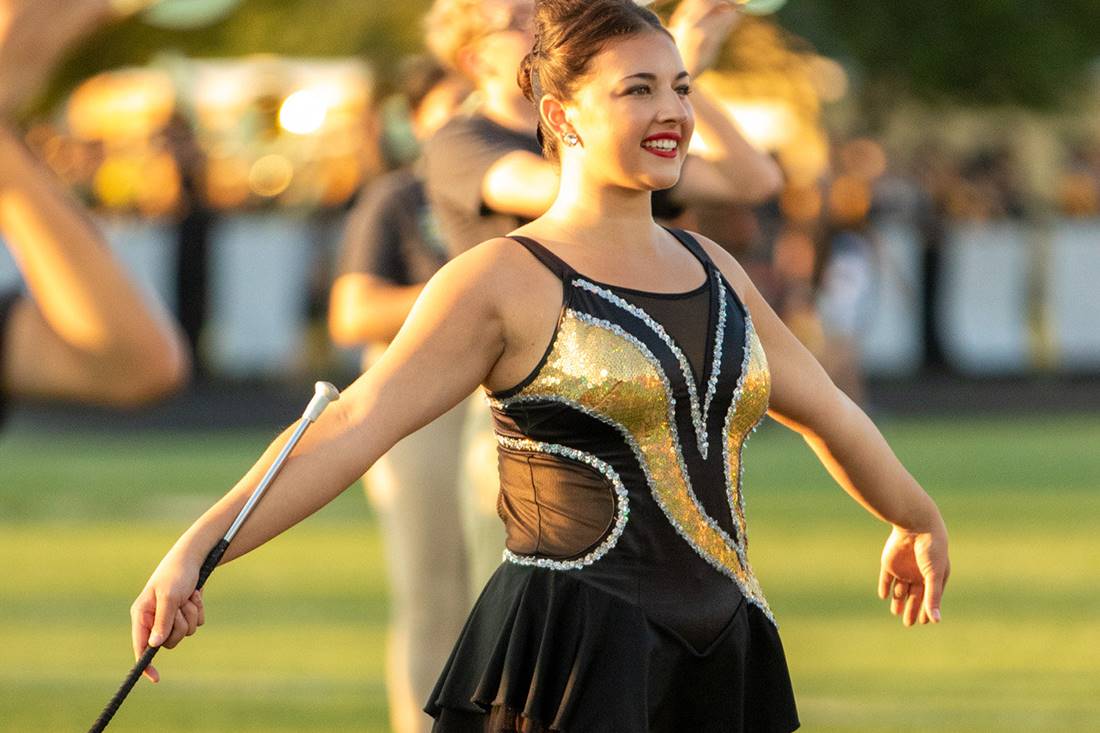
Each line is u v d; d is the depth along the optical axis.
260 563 26.00
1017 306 50.41
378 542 27.95
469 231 12.83
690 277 9.40
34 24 7.62
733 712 9.24
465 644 9.29
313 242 45.97
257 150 45.16
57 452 40.66
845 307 42.78
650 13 9.37
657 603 9.05
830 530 28.19
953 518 29.38
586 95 9.25
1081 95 44.06
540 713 8.96
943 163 48.00
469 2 12.92
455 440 14.85
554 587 9.05
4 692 18.16
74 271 7.69
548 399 9.08
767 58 36.84
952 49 41.31
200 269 47.53
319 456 8.96
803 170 41.47
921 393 49.06
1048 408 47.41
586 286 9.16
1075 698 17.92
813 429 9.95
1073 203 50.00
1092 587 23.70
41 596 23.42
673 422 9.13
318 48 42.44
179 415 46.03
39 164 7.79
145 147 46.53
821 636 20.75
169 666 19.44
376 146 19.45
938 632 21.02
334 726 16.89
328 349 46.66
